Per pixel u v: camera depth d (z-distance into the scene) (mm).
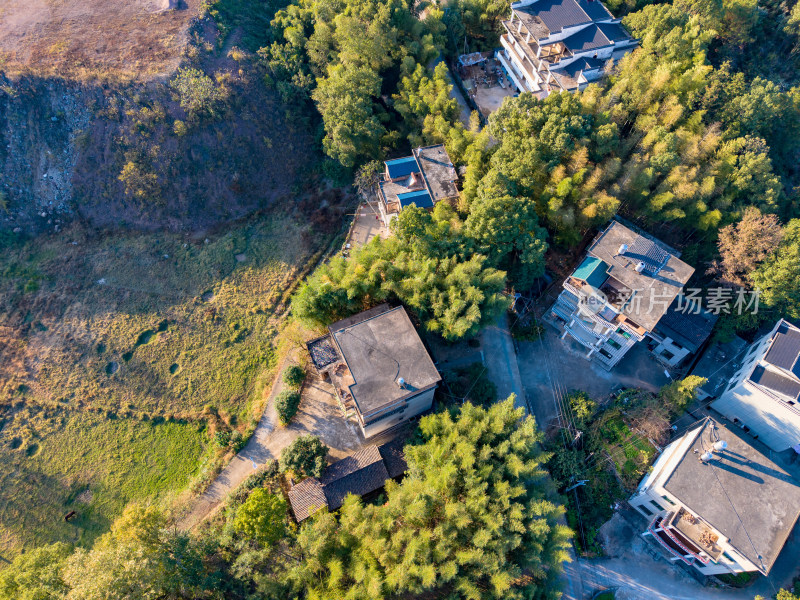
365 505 42000
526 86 67938
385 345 42312
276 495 44156
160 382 54844
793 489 39750
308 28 73125
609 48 61000
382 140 64375
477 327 44500
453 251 47344
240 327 58625
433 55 66000
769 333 48594
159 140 64562
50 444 51125
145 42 67562
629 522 45312
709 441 41844
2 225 63969
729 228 49344
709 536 39531
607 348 49719
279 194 68875
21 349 56281
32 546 46094
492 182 47906
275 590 36938
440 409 45812
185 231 65375
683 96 56281
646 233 53062
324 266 51719
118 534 36625
